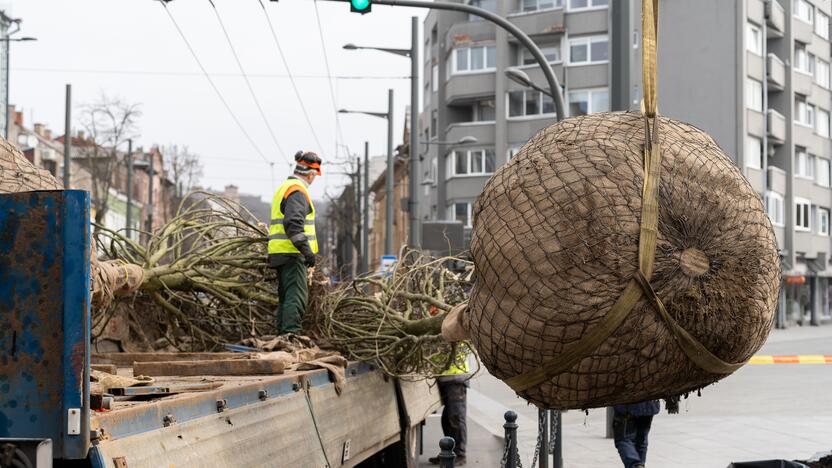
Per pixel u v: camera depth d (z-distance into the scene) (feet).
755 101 158.51
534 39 169.48
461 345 27.94
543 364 14.14
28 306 11.40
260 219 31.07
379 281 29.12
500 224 14.33
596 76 164.86
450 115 184.14
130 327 27.96
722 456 36.58
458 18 185.16
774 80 165.07
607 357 13.76
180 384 16.48
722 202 13.87
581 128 14.74
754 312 13.99
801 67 179.22
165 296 28.94
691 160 14.05
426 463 37.65
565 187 13.94
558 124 15.24
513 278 14.05
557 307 13.67
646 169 13.83
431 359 28.22
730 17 150.10
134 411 12.19
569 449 39.32
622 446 28.66
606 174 13.88
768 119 163.32
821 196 187.73
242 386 15.99
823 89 189.47
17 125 201.16
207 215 31.09
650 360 13.79
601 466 35.12
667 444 39.70
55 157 204.23
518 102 170.81
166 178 231.71
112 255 29.01
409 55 82.79
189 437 13.38
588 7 165.27
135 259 29.89
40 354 11.32
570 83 166.09
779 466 19.24
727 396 59.36
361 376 24.84
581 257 13.57
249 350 25.94
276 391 17.83
